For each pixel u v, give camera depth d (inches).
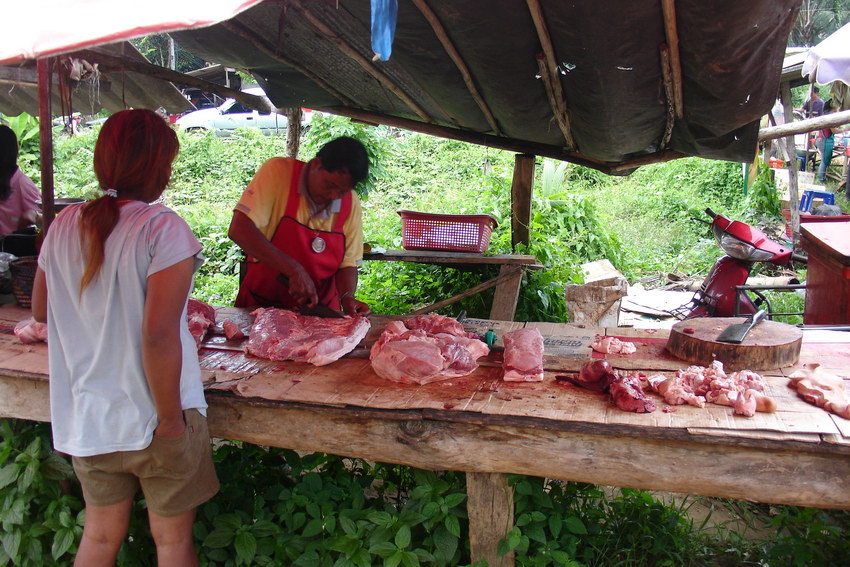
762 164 443.5
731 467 92.9
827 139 566.9
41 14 74.8
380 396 106.0
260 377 114.0
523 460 100.2
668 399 101.3
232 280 321.4
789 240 391.9
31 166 556.4
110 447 89.7
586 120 181.3
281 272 143.8
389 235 339.9
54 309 88.7
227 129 715.4
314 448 109.0
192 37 193.0
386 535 109.7
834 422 92.8
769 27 125.5
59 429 92.5
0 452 124.6
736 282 219.5
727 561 128.8
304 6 156.4
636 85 153.1
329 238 154.2
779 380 109.0
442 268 287.6
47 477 122.2
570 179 570.9
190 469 94.2
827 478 90.0
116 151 85.2
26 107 322.3
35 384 116.6
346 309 151.8
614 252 360.5
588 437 97.0
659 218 468.8
